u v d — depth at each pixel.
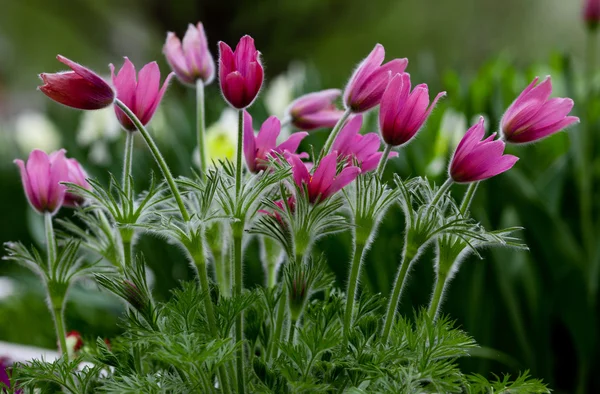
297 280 1.32
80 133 2.81
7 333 2.56
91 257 1.52
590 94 2.48
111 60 6.55
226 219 1.31
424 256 1.91
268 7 5.73
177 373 1.34
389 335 1.34
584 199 2.22
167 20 5.77
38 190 1.38
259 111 2.63
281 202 1.33
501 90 2.36
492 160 1.30
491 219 2.07
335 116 1.42
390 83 1.31
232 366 1.33
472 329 1.95
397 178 1.31
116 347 1.42
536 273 2.10
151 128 2.81
